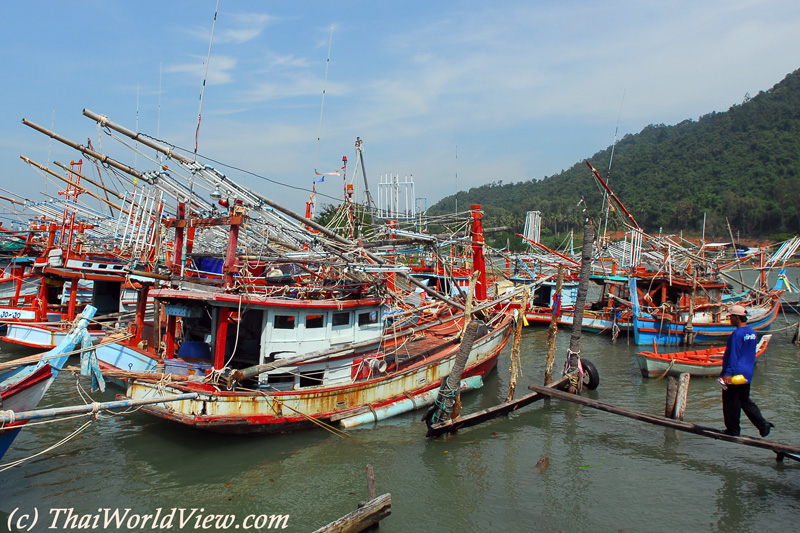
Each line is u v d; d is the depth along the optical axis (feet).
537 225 144.77
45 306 68.85
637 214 382.22
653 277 91.45
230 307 39.63
